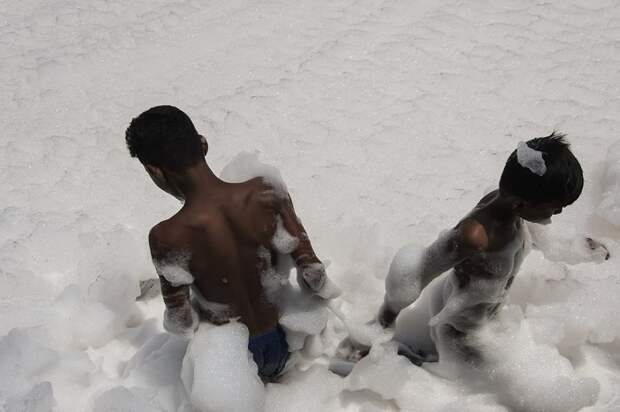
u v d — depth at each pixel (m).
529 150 1.88
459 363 2.38
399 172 3.32
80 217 3.09
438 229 2.97
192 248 2.00
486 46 4.15
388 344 2.44
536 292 2.63
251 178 2.11
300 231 2.14
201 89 3.94
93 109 3.82
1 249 2.94
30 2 4.75
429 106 3.73
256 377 2.15
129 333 2.69
